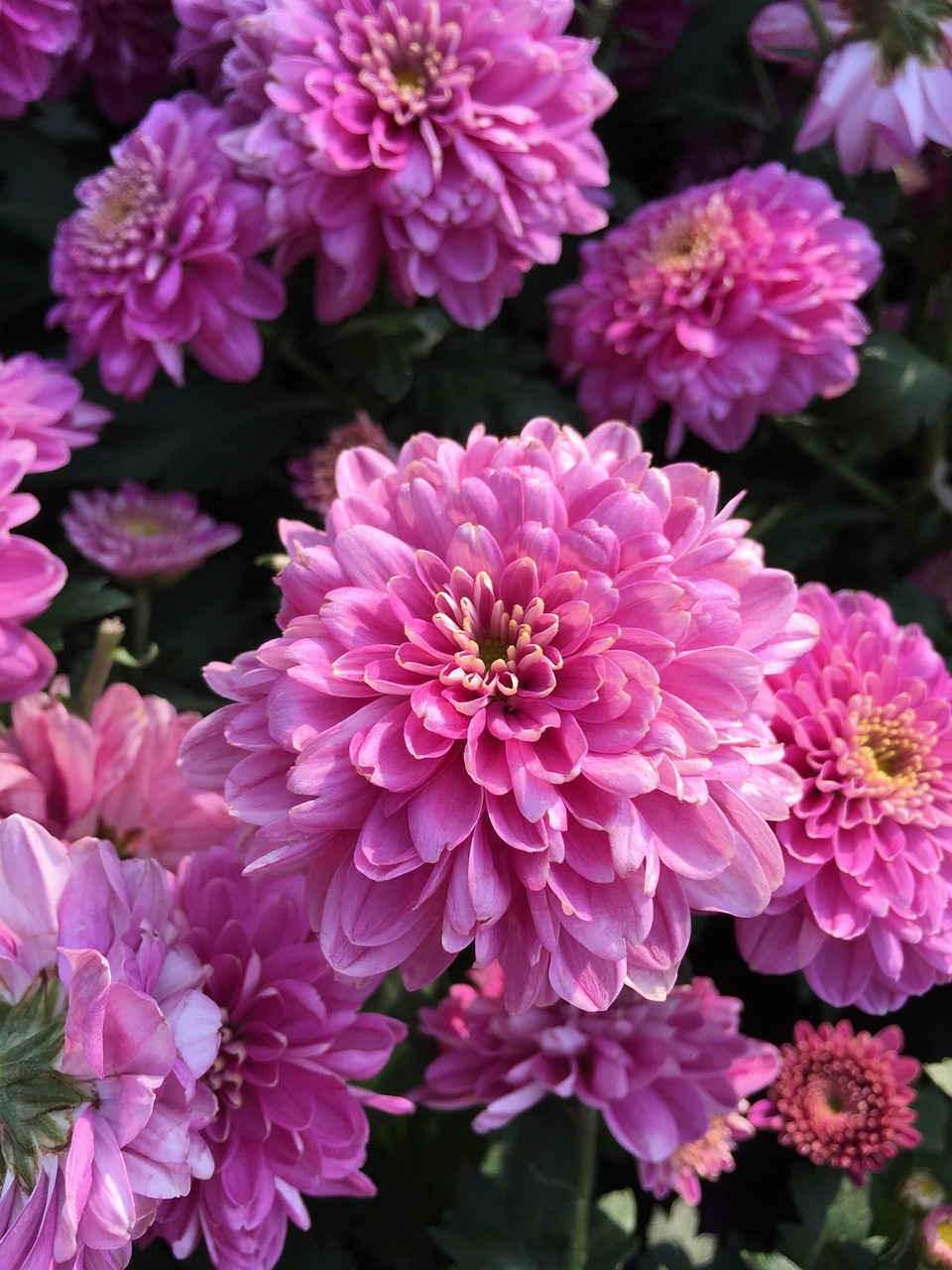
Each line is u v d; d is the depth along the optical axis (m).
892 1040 0.24
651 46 0.35
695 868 0.18
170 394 0.32
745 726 0.19
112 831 0.23
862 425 0.31
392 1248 0.26
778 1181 0.27
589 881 0.19
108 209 0.28
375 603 0.19
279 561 0.25
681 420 0.29
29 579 0.23
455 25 0.27
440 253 0.27
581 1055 0.23
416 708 0.19
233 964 0.21
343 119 0.26
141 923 0.20
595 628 0.19
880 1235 0.24
